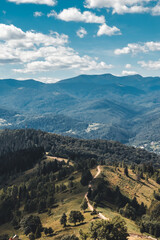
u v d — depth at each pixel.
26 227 106.81
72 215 94.19
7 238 118.50
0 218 147.75
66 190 158.50
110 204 124.44
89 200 127.75
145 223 86.38
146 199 147.25
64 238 73.12
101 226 63.97
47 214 128.62
